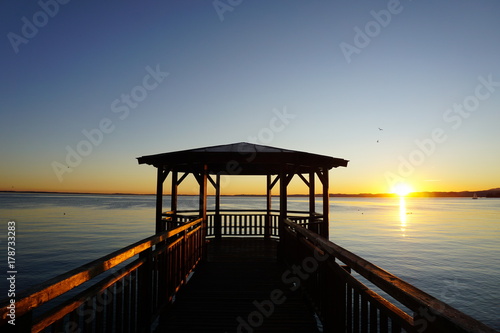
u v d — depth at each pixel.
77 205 99.94
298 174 9.62
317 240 3.52
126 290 2.97
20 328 1.44
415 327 1.42
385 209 99.75
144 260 3.42
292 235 5.84
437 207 125.50
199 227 7.09
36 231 32.72
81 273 1.95
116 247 23.30
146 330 3.42
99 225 39.03
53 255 20.36
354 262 2.29
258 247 9.27
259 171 10.70
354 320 2.40
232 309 4.62
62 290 1.75
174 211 8.41
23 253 20.97
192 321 4.19
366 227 41.91
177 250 5.01
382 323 1.88
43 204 106.12
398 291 1.58
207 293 5.29
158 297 4.06
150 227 36.91
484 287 15.18
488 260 21.38
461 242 29.72
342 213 72.88
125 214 59.44
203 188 7.61
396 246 26.52
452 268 18.89
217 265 7.12
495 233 37.19
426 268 18.81
